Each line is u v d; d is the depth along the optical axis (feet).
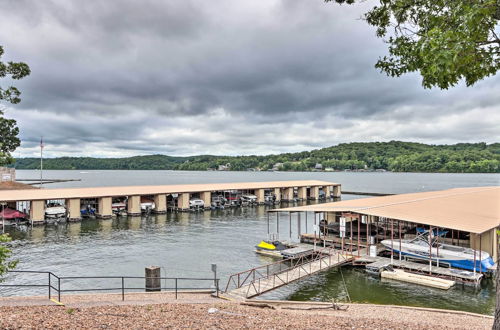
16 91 51.57
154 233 135.85
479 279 78.07
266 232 139.95
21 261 94.38
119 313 37.78
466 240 112.88
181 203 198.80
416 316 52.44
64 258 97.91
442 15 20.18
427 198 127.75
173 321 35.04
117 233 135.03
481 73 20.66
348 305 59.26
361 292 74.13
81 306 41.50
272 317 40.78
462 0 18.34
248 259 99.81
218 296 61.77
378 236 120.47
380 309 56.90
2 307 38.75
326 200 266.36
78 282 78.79
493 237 96.12
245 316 40.14
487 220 92.99
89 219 166.81
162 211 189.16
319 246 112.88
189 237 128.98
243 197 237.66
